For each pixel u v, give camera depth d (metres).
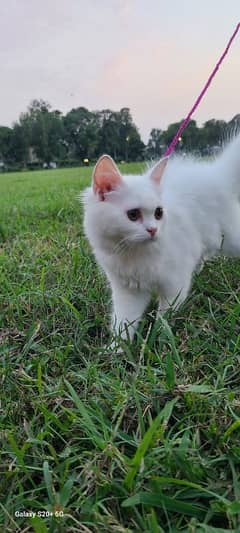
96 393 0.33
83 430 0.30
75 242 0.71
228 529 0.23
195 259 0.48
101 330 0.46
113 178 0.40
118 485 0.25
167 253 0.43
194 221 0.48
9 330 0.45
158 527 0.22
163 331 0.40
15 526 0.24
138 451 0.25
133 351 0.39
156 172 0.42
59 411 0.32
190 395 0.31
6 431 0.30
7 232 0.84
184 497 0.25
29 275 0.56
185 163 0.53
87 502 0.25
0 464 0.28
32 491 0.27
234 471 0.26
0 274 0.56
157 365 0.37
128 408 0.31
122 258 0.42
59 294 0.50
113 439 0.28
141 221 0.40
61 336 0.43
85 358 0.39
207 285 0.51
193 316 0.44
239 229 0.53
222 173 0.52
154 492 0.25
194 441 0.28
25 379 0.36
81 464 0.28
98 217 0.41
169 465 0.26
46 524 0.24
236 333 0.41
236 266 0.55
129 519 0.25
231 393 0.31
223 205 0.51
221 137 0.57
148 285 0.44
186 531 0.23
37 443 0.29
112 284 0.46
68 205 1.07
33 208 1.07
